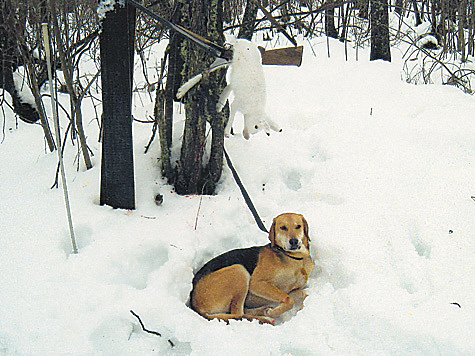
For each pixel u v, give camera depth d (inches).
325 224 138.6
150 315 115.3
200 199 147.9
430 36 335.6
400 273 125.1
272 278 126.2
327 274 130.5
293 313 124.7
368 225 136.6
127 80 135.2
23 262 123.2
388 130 172.6
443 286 120.0
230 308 123.6
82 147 154.2
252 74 138.8
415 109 188.2
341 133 172.6
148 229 136.2
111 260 127.0
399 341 108.6
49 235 131.1
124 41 133.5
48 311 113.2
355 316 113.7
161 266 126.3
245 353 108.0
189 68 146.3
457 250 128.0
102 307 115.0
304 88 210.7
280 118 186.5
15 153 167.6
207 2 142.9
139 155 161.2
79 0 158.4
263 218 147.2
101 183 144.2
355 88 207.6
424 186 146.4
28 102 193.5
